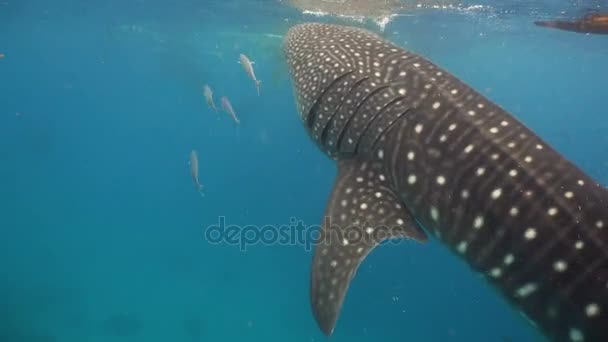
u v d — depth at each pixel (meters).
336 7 14.43
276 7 15.75
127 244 29.12
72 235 30.36
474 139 2.84
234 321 18.58
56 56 41.28
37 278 21.53
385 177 3.23
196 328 17.92
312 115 3.81
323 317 2.77
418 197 2.97
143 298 20.20
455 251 2.81
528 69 37.16
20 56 42.25
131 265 24.38
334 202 3.26
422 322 18.08
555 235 2.36
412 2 13.46
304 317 18.98
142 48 32.53
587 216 2.33
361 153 3.43
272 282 22.44
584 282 2.22
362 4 13.83
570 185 2.47
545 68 35.72
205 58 34.12
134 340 16.80
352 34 4.21
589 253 2.25
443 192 2.83
